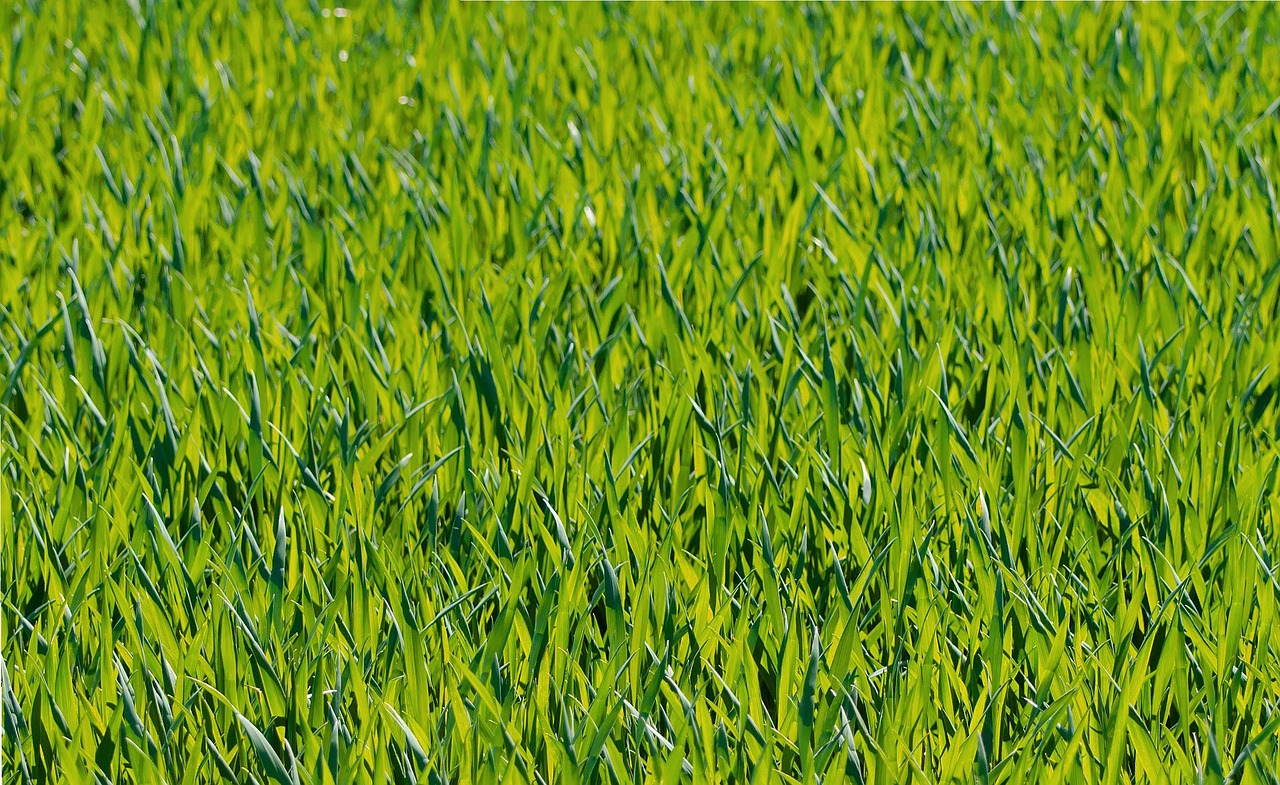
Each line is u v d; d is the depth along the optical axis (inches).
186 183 270.2
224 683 139.3
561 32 377.1
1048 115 327.9
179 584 148.5
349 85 347.9
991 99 342.3
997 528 158.7
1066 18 403.9
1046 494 172.9
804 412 188.4
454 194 259.3
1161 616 142.9
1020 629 147.9
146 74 356.5
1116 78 351.9
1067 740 134.0
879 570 152.8
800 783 124.6
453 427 187.5
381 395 196.5
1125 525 163.3
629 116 330.0
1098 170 290.4
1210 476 173.8
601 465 177.2
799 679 142.6
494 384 185.5
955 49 381.1
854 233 257.8
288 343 216.1
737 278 241.3
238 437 184.4
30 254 248.5
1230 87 334.0
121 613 144.5
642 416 196.1
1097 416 183.0
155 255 239.3
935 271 235.3
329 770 125.4
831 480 165.9
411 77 359.9
